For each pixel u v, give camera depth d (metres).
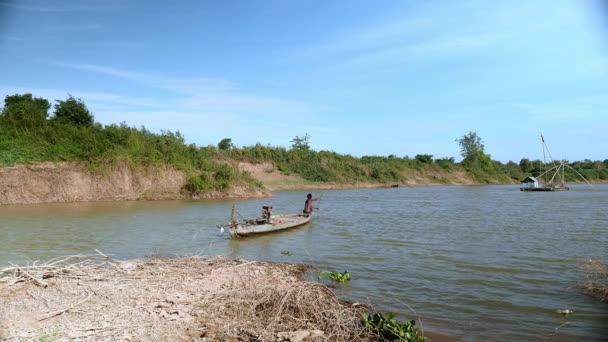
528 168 116.19
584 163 118.75
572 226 21.72
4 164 33.12
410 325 7.51
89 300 8.18
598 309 8.97
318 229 21.03
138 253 14.62
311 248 15.85
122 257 13.88
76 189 34.81
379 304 9.35
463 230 20.52
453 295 10.00
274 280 10.15
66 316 7.37
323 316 7.78
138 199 37.09
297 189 63.72
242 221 20.12
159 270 10.90
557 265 12.85
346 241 17.42
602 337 7.53
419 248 15.78
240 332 7.00
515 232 19.69
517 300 9.62
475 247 15.88
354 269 12.55
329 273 11.88
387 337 7.29
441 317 8.58
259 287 9.01
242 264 12.02
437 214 28.55
